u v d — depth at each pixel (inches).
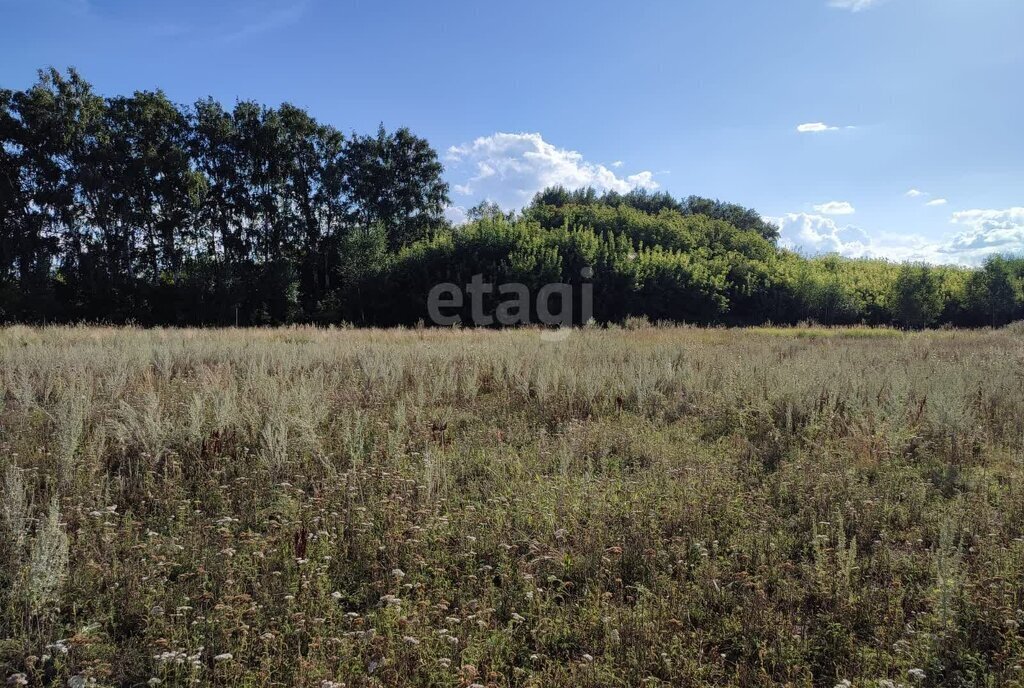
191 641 119.7
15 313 1337.4
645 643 123.0
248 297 1654.8
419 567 152.6
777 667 119.1
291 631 123.2
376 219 1974.7
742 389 342.3
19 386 313.9
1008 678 111.7
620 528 171.5
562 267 1732.3
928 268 1834.4
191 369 430.0
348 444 235.3
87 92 1544.0
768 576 148.0
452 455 239.0
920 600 136.6
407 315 1701.5
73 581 135.9
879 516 181.3
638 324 1200.8
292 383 339.0
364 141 2047.2
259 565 149.4
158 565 142.6
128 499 190.1
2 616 122.6
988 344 740.0
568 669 117.1
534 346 597.0
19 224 1477.6
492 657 119.1
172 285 1621.6
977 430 263.6
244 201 1759.4
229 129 1760.6
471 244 1733.5
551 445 252.5
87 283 1492.4
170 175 1615.4
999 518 179.8
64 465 193.0
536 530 171.8
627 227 2456.9
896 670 117.3
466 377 380.5
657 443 258.1
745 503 190.2
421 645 118.5
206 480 204.1
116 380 329.4
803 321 1813.5
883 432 256.2
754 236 2760.8
